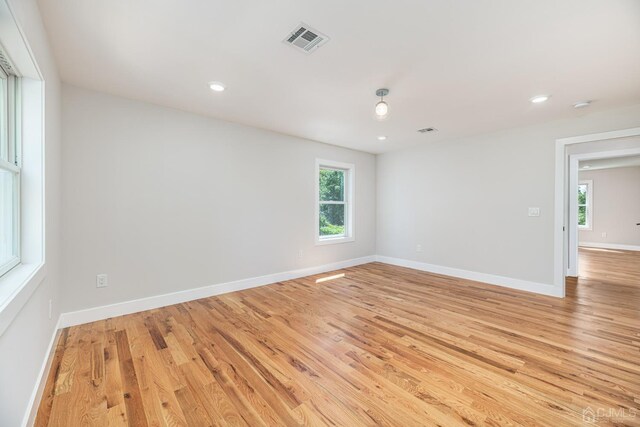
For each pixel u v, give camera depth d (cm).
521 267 381
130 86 258
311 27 175
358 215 539
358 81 247
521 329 254
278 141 413
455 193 450
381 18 166
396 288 384
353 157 527
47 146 185
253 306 312
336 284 404
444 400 161
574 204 445
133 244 290
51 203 202
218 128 350
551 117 341
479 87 258
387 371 189
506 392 168
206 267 343
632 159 570
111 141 276
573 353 211
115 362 196
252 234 386
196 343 226
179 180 320
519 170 382
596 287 387
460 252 445
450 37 184
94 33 181
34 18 149
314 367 193
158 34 182
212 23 171
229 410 152
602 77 238
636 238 688
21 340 132
